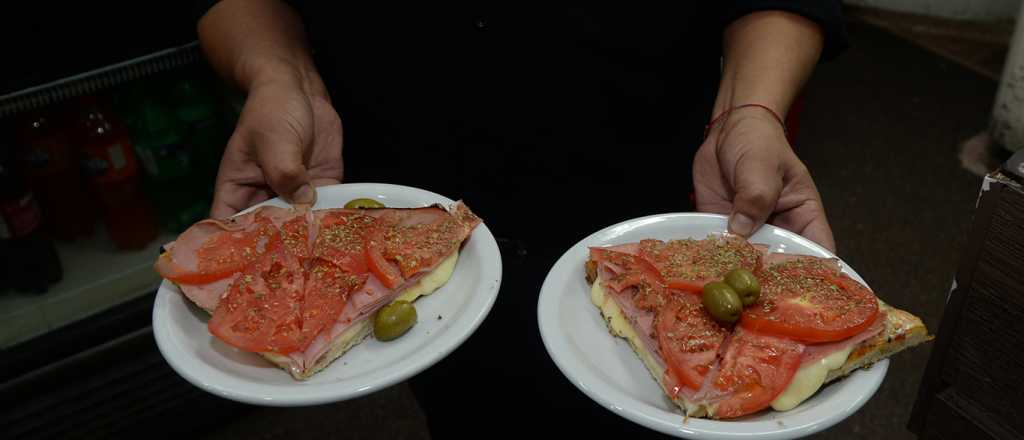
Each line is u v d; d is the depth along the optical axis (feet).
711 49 2.61
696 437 1.86
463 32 2.38
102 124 3.23
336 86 2.66
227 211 2.59
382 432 3.65
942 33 7.16
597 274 2.25
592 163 2.58
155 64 3.08
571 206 2.67
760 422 1.89
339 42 2.52
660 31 2.36
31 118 3.13
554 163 2.58
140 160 3.45
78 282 3.33
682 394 1.96
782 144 2.36
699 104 2.66
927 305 4.27
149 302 3.37
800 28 2.46
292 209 2.48
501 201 2.69
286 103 2.50
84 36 2.90
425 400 2.90
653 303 2.13
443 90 2.50
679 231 2.40
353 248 2.34
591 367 2.04
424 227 2.40
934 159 5.55
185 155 3.43
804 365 1.99
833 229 4.91
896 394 3.71
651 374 2.10
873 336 2.03
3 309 3.20
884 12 7.52
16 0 2.73
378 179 2.81
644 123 2.53
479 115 2.52
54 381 3.22
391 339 2.21
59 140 3.23
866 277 4.49
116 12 2.93
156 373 3.40
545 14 2.33
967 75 6.56
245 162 2.56
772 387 1.95
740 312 2.05
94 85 2.97
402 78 2.51
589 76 2.42
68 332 3.23
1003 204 1.54
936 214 5.01
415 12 2.38
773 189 2.28
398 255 2.29
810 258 2.25
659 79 2.45
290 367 2.09
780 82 2.41
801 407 1.97
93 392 3.30
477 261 2.35
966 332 1.65
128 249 3.49
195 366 2.05
